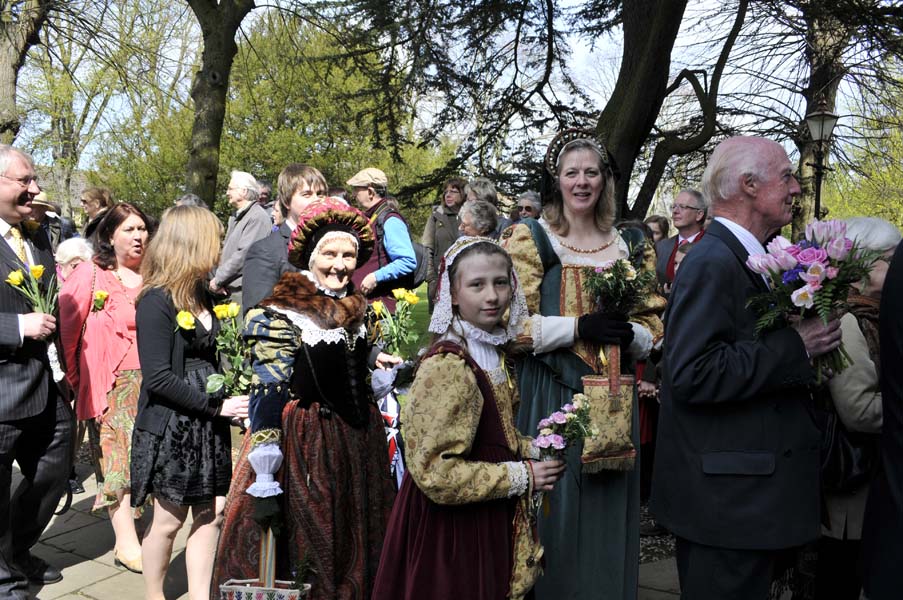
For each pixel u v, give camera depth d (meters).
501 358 2.33
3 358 3.34
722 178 2.45
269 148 20.41
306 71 16.06
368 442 2.96
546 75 12.16
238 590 2.60
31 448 3.60
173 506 3.21
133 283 4.01
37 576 3.80
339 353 2.85
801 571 2.92
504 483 2.09
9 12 11.25
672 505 2.46
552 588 2.80
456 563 2.10
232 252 6.05
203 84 9.26
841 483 2.66
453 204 8.20
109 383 3.89
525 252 2.90
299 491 2.72
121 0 13.49
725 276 2.34
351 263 2.98
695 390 2.30
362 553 2.85
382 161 20.80
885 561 2.14
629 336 2.79
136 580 3.85
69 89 18.89
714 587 2.36
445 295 2.26
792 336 2.31
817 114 11.49
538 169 12.30
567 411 2.21
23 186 3.46
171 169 21.72
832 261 2.23
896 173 14.64
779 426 2.33
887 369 2.17
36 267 3.46
